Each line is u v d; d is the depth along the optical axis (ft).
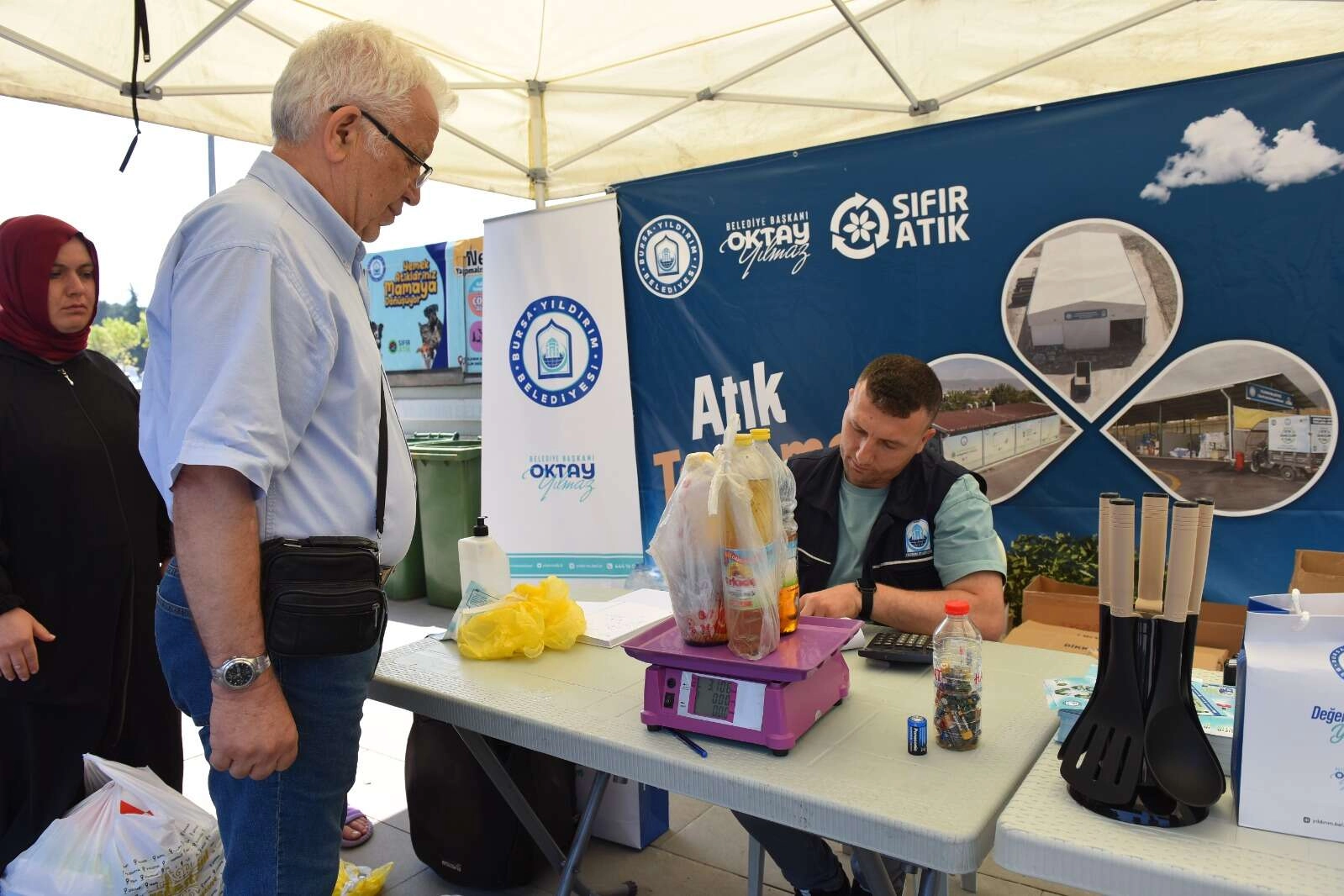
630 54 10.33
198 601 3.45
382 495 4.12
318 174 4.02
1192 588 3.03
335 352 3.88
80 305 6.14
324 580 3.68
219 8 8.39
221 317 3.51
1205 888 2.64
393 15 9.07
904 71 9.34
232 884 3.85
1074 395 8.78
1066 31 8.59
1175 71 8.29
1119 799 3.01
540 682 4.98
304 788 3.84
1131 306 8.45
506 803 6.72
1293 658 2.97
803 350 10.21
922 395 5.93
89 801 5.63
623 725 4.27
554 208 11.51
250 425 3.43
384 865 7.40
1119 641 3.15
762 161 10.23
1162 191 8.23
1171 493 8.40
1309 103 7.58
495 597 5.90
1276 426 7.93
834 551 6.61
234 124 9.57
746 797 3.60
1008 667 5.04
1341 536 7.75
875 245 9.66
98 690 6.00
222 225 3.63
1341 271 7.57
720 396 10.77
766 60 9.70
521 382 11.86
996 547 6.07
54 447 5.87
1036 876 2.92
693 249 10.78
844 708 4.41
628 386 11.27
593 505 11.56
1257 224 7.86
